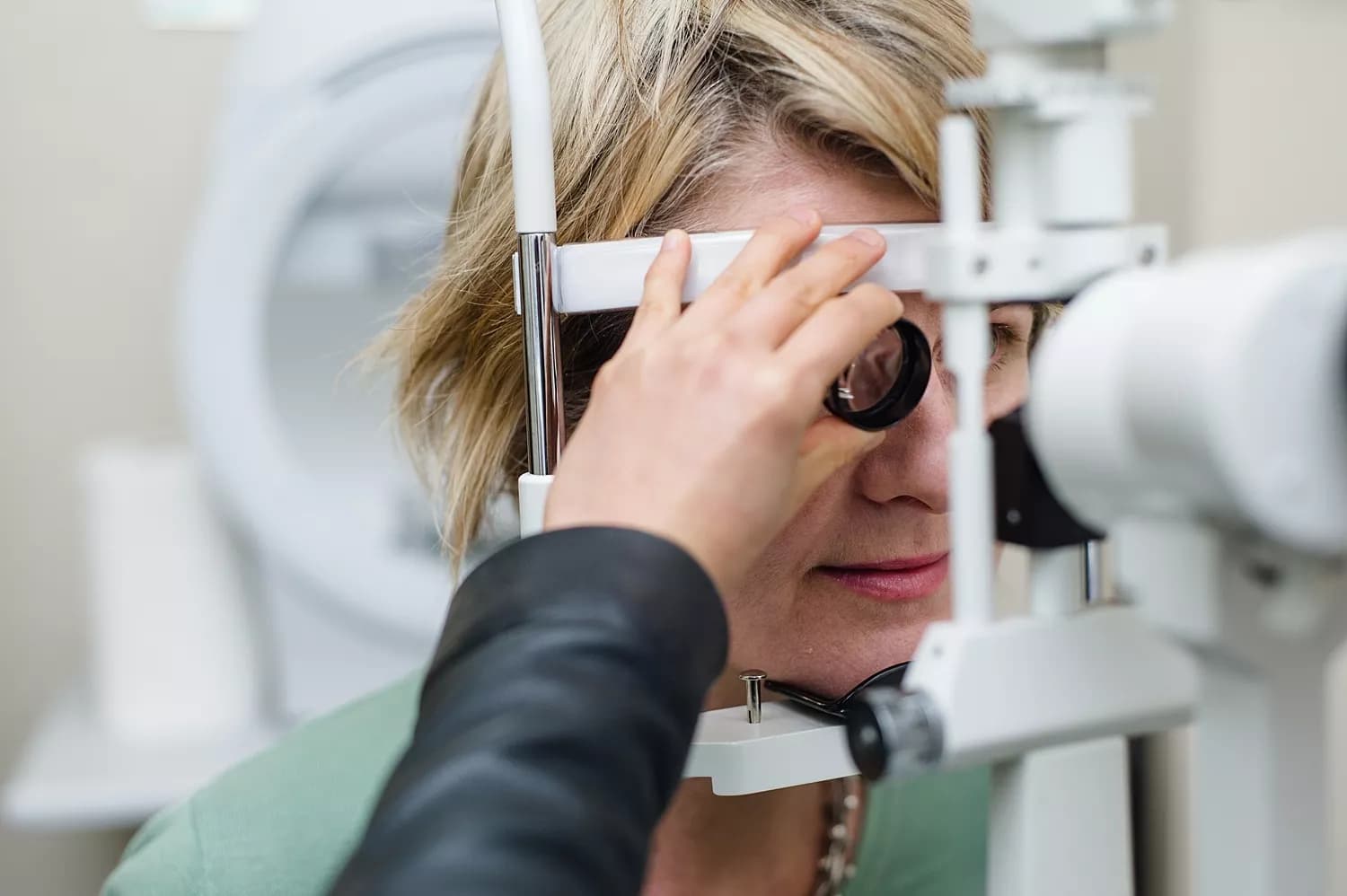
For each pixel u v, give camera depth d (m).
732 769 0.53
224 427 1.34
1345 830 0.93
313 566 1.38
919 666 0.40
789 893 0.77
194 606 1.41
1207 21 1.05
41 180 1.58
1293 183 0.95
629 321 0.65
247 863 0.76
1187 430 0.31
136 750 1.39
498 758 0.36
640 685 0.38
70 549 1.62
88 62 1.57
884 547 0.58
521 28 0.52
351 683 1.47
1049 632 0.40
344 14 1.29
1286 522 0.31
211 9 1.58
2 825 1.62
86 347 1.60
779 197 0.61
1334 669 0.93
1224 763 0.36
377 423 1.45
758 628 0.59
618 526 0.41
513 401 0.73
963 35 0.61
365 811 0.77
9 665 1.62
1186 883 1.13
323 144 1.30
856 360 0.48
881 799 0.79
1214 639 0.35
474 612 0.41
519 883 0.34
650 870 0.73
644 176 0.62
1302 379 0.31
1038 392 0.36
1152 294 0.33
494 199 0.71
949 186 0.40
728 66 0.61
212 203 1.32
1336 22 0.90
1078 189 0.38
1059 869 0.42
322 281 1.40
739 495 0.42
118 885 0.76
